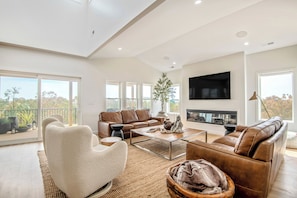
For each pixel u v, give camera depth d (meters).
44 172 2.38
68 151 1.48
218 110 4.82
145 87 6.59
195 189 1.33
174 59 5.54
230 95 4.52
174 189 1.41
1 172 2.38
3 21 3.27
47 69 4.23
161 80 6.76
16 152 3.28
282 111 4.03
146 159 2.87
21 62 3.87
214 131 4.90
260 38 3.61
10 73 3.83
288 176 2.23
